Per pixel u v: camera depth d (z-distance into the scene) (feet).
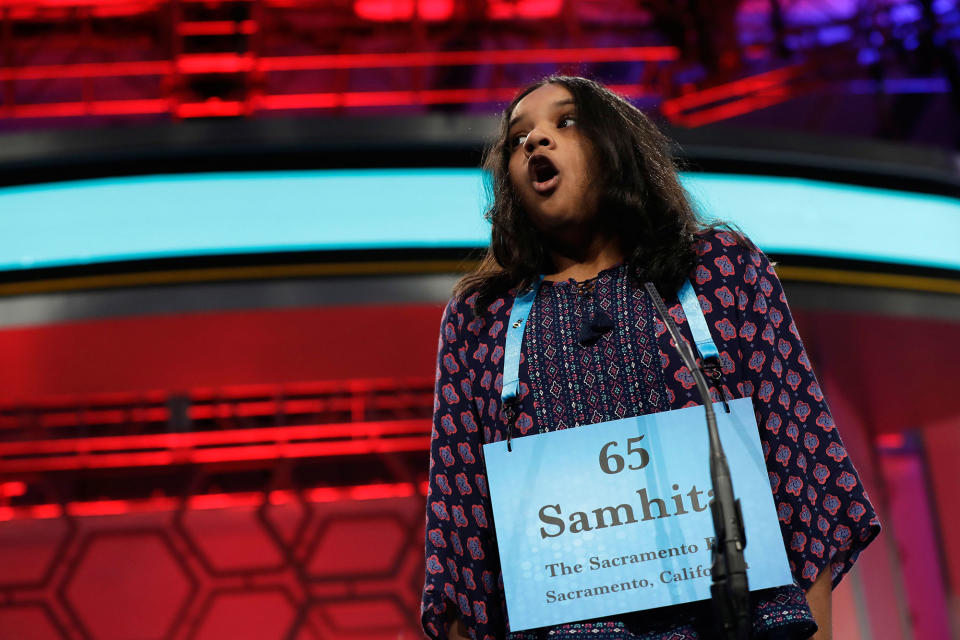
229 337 26.30
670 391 7.03
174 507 40.40
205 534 40.01
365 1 48.67
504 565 6.88
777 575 6.55
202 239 23.47
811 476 7.00
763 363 7.16
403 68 53.01
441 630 7.36
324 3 48.29
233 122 23.63
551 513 6.88
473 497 7.55
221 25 46.62
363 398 41.04
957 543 39.70
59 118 51.78
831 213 25.13
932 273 26.16
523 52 48.39
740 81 48.67
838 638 30.04
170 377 29.68
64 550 39.47
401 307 24.02
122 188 23.54
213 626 38.99
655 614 6.75
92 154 23.49
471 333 7.87
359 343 27.50
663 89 49.24
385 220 23.62
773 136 24.64
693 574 6.60
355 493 41.32
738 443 6.75
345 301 23.43
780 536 6.59
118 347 26.58
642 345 7.13
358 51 51.26
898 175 25.99
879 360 30.68
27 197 23.63
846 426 32.07
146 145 23.50
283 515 40.45
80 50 49.96
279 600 39.42
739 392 7.07
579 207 7.60
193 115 47.88
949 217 26.66
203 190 23.54
